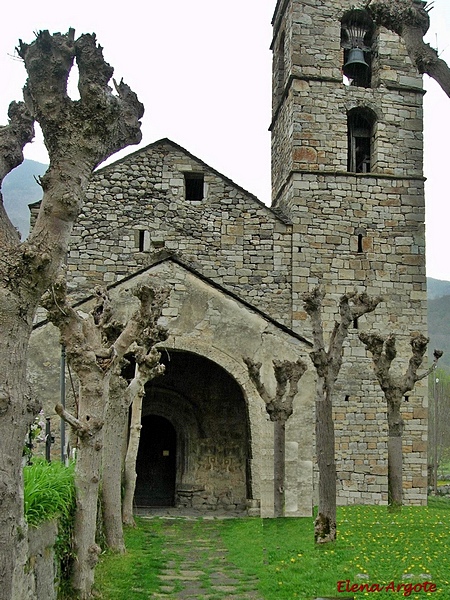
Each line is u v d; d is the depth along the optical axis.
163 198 17.59
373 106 18.73
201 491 16.03
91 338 7.63
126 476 12.73
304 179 18.12
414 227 18.27
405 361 17.50
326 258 17.80
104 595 7.27
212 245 17.53
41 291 4.83
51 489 6.41
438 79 8.27
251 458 13.43
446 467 39.81
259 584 8.02
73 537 6.99
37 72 5.27
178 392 16.45
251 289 17.44
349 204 18.16
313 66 18.72
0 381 4.54
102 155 5.44
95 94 5.30
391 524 12.47
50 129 5.25
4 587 4.33
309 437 13.44
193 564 9.33
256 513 13.34
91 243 17.11
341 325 10.77
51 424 12.65
